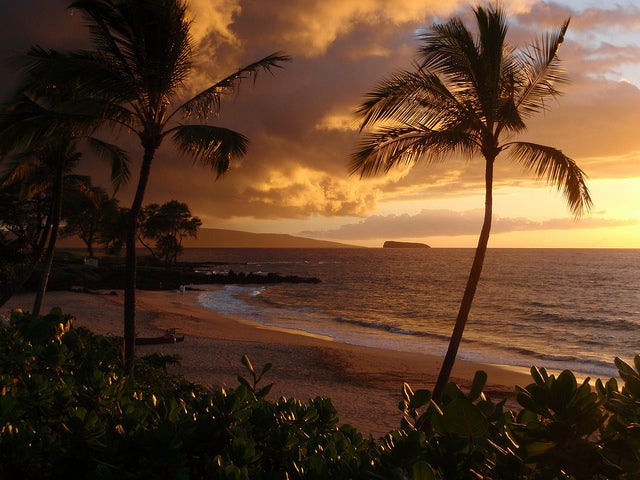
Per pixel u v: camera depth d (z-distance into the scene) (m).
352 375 18.47
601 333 34.50
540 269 115.50
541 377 1.45
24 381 2.55
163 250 92.94
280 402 2.52
